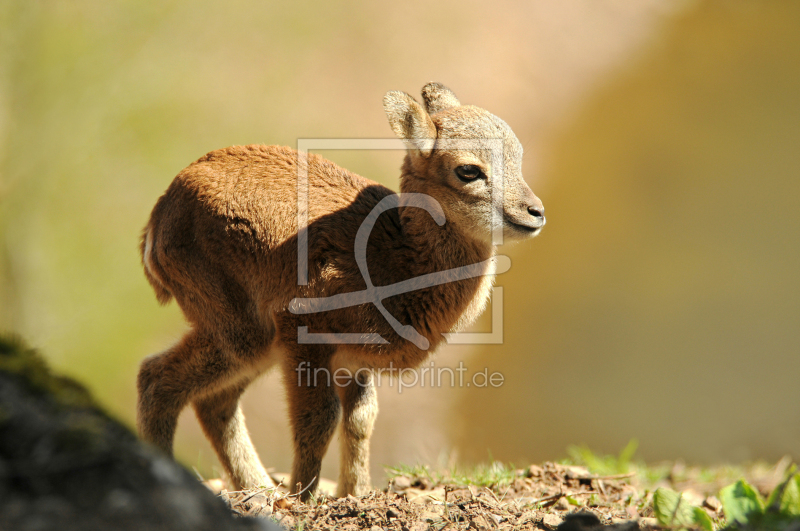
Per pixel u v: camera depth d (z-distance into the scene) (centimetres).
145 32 3077
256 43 3128
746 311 2573
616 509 902
